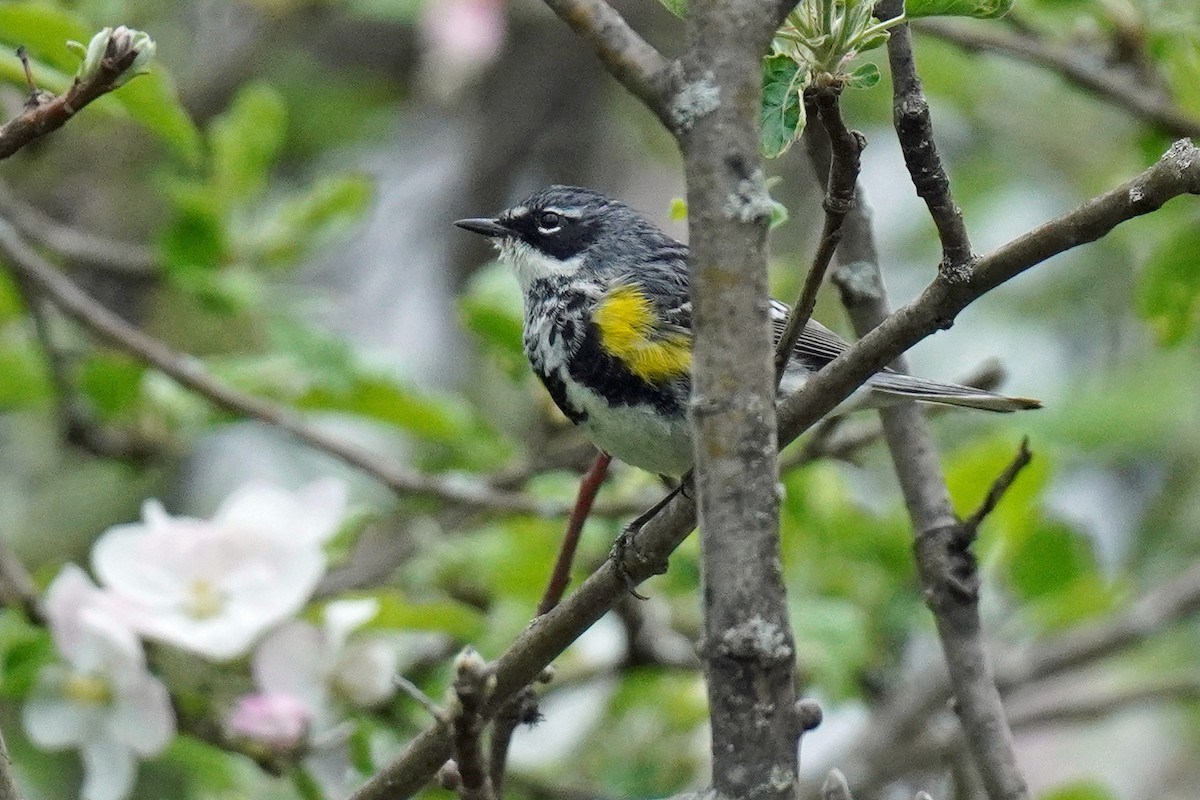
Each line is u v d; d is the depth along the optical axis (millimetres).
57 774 12609
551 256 9367
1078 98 16688
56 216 16203
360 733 8547
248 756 8266
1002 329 17641
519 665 6328
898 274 17594
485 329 11047
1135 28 10711
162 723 8180
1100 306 17516
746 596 4512
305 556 8367
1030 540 11203
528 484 12008
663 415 8617
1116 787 15367
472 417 11539
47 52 7809
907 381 8102
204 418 11680
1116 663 15859
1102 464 16438
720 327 4578
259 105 11789
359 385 10906
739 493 4543
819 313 15242
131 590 8242
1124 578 12094
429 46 14242
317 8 16250
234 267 11648
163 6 16250
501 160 17719
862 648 10625
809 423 5645
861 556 11445
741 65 4609
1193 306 10328
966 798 9688
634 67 4680
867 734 11492
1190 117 10680
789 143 5250
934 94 16016
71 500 15578
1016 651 12086
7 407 12266
